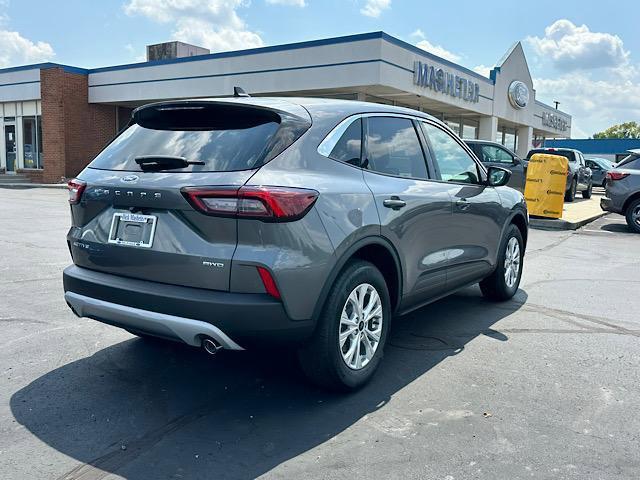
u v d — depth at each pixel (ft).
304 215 10.80
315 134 11.98
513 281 20.77
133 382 13.20
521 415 11.71
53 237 34.04
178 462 9.91
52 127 87.71
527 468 9.77
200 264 10.56
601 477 9.52
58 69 85.81
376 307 13.03
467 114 92.32
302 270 10.73
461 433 10.94
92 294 11.87
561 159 44.39
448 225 15.51
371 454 10.18
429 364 14.43
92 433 10.88
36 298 20.17
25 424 11.19
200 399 12.36
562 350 15.56
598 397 12.60
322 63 66.03
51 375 13.53
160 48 91.50
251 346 10.87
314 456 10.11
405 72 67.15
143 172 11.52
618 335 16.92
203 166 11.07
